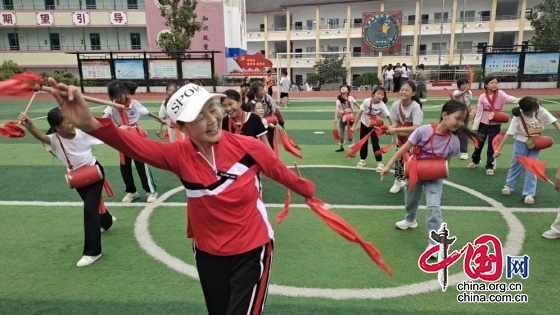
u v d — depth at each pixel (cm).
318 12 4538
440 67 3806
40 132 405
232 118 476
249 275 242
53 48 3769
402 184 652
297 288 383
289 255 449
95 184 440
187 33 2906
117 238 497
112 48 3784
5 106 2006
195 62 2503
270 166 245
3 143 1102
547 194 634
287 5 4581
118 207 605
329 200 626
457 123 408
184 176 230
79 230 527
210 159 230
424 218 552
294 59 4578
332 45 4609
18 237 507
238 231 239
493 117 720
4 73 3083
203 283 255
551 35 3030
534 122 581
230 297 243
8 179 757
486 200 610
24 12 3612
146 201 630
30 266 434
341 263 431
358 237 262
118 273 415
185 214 575
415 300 364
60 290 386
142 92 2534
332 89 3133
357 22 4472
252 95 720
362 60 4325
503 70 2381
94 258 438
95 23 3669
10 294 381
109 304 362
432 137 418
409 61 4244
